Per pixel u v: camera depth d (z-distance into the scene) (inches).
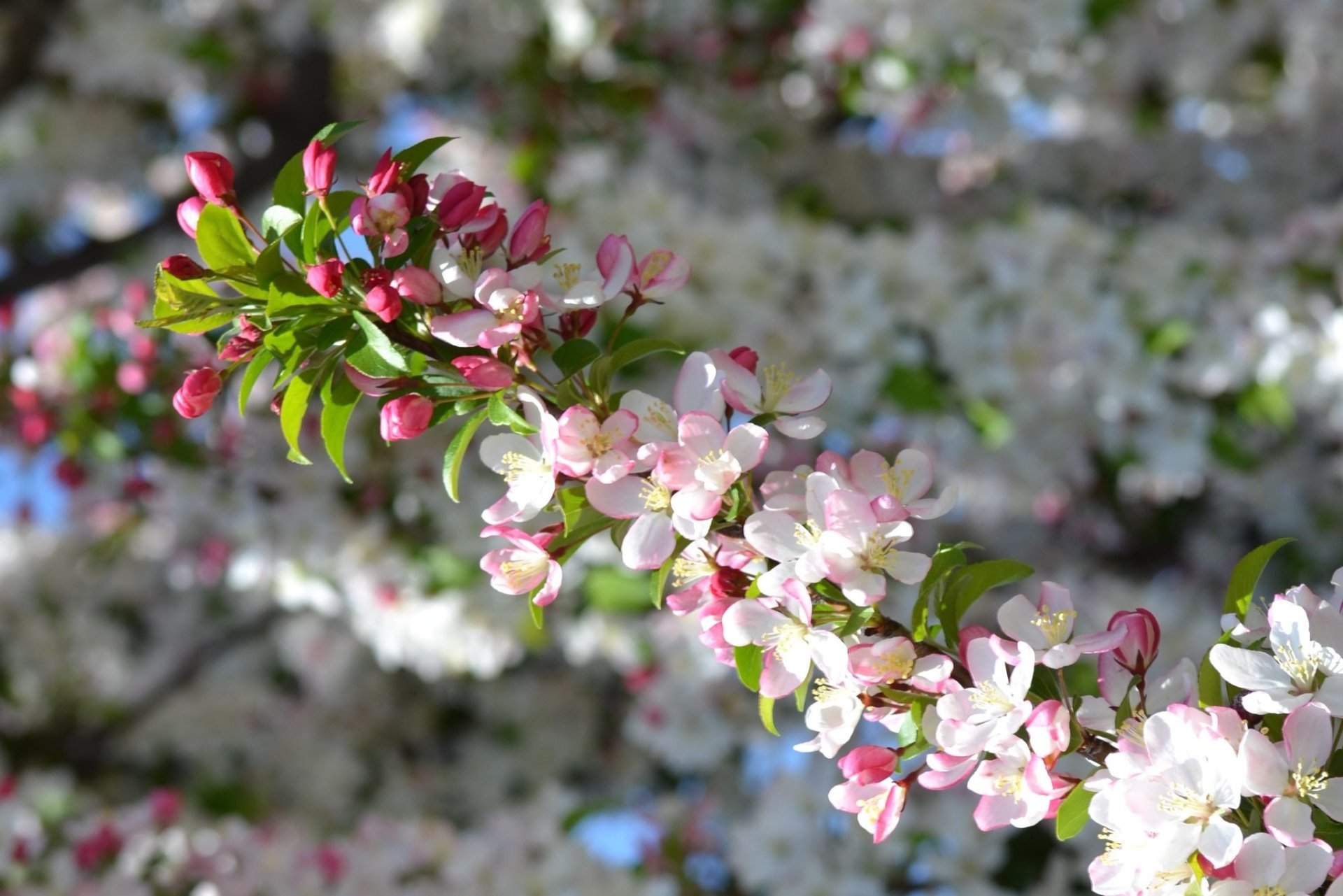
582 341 54.2
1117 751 50.8
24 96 270.5
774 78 239.6
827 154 251.0
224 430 152.1
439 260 54.9
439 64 250.5
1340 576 51.6
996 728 48.7
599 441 51.6
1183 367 163.9
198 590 268.5
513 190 238.7
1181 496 212.5
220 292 75.7
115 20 253.4
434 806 258.8
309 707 269.0
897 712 52.7
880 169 250.7
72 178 273.1
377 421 156.2
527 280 54.9
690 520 50.2
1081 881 141.5
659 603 54.2
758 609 50.9
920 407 157.9
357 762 263.6
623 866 144.9
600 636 171.6
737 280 159.2
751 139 245.6
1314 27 228.5
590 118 241.8
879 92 206.4
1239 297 163.9
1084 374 162.4
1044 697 51.6
